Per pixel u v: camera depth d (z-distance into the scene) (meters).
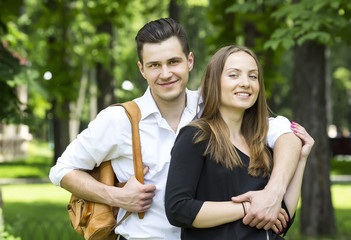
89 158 2.88
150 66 2.84
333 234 8.28
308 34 6.12
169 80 2.82
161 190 2.82
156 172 2.82
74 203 3.00
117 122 2.83
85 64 15.27
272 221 2.41
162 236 2.81
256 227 2.43
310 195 8.30
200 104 2.96
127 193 2.77
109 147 2.85
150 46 2.83
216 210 2.39
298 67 8.22
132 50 25.03
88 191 2.85
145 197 2.76
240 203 2.41
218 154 2.46
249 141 2.62
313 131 8.17
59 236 7.54
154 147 2.84
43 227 8.72
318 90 8.12
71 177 2.89
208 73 2.66
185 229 2.56
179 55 2.83
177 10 10.71
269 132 2.69
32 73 6.17
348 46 6.86
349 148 25.25
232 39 9.56
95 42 15.05
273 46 6.18
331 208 8.32
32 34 16.77
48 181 17.91
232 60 2.57
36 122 6.32
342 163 22.14
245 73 2.56
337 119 46.56
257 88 2.60
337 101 45.31
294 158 2.58
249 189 2.47
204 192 2.48
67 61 12.57
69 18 12.48
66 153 2.94
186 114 2.95
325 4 6.24
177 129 2.93
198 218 2.39
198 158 2.46
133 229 2.84
